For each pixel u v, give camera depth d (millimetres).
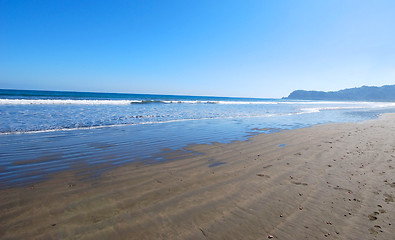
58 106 23453
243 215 3268
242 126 13227
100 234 2705
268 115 21469
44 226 2816
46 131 9617
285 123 15297
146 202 3574
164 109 25516
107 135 9281
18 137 8227
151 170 5184
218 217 3197
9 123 11125
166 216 3172
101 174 4824
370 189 4273
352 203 3707
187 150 7238
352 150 7465
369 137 9938
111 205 3434
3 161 5469
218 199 3760
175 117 17156
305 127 13289
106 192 3902
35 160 5652
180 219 3107
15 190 3865
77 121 12992
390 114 26375
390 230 2965
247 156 6641
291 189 4230
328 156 6688
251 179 4727
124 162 5746
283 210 3443
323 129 12445
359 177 4914
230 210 3404
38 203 3412
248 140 9102
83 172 4914
